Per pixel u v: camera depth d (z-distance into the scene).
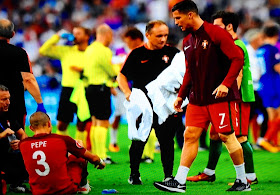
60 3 89.31
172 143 23.78
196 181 25.02
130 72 24.59
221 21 23.77
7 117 21.84
